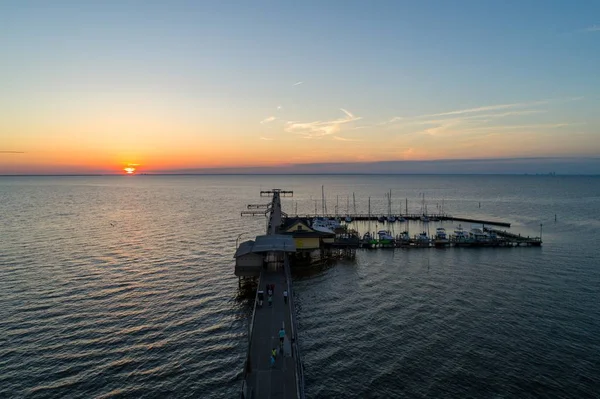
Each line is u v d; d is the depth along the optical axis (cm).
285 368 2588
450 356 3319
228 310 4247
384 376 3023
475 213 13500
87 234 8412
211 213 12625
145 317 4016
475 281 5394
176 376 2994
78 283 5016
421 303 4528
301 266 6322
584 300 4603
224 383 2920
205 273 5547
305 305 4506
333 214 13300
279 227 7231
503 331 3778
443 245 7825
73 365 3098
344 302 4594
